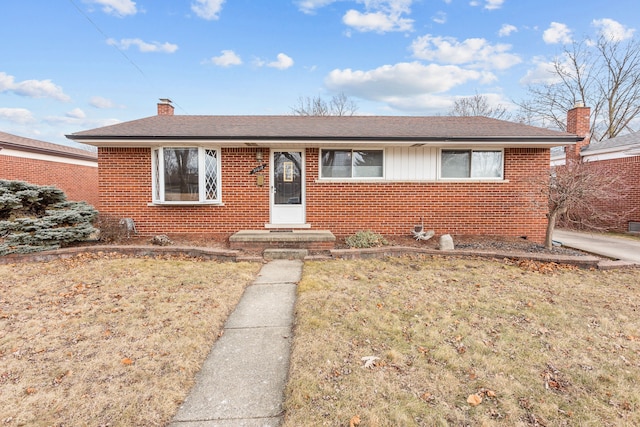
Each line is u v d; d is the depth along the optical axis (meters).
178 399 2.52
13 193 7.12
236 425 2.28
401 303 4.42
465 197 8.86
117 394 2.54
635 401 2.51
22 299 4.48
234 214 8.73
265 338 3.59
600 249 8.30
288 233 7.96
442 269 6.09
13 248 6.52
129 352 3.14
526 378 2.79
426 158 8.83
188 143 8.19
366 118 10.88
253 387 2.71
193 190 8.47
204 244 7.87
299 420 2.27
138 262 6.35
